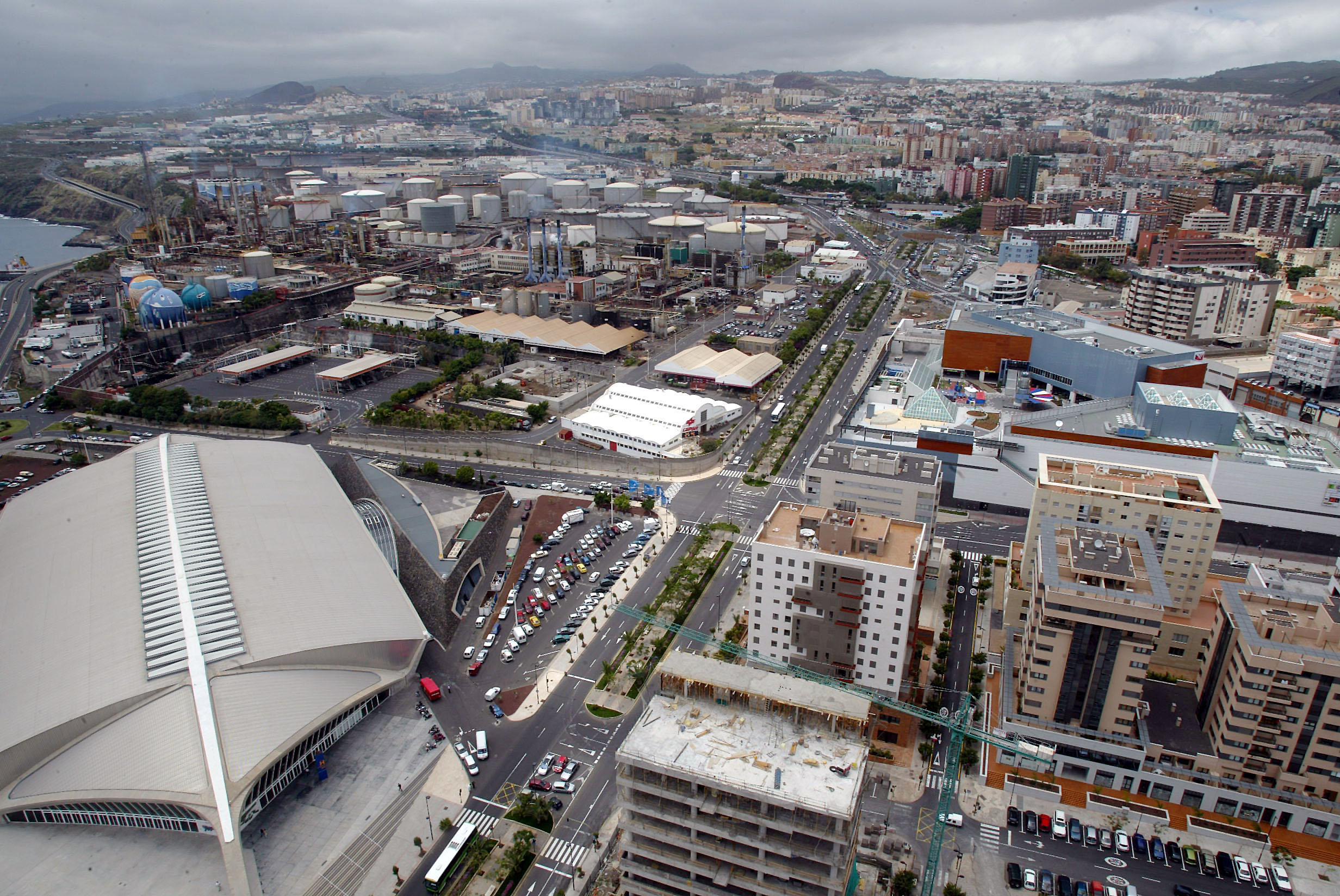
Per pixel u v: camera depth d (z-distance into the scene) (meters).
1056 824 175.50
